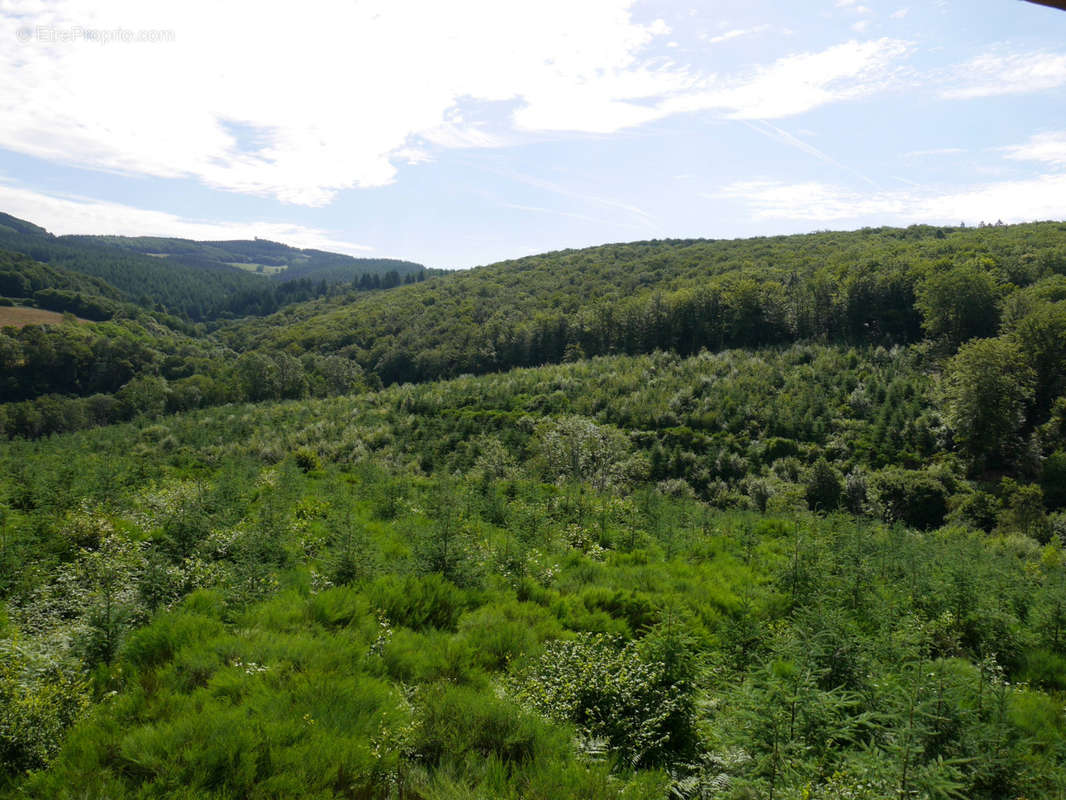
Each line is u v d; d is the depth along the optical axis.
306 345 104.19
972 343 39.31
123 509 11.64
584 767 3.99
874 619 7.33
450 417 50.38
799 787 3.54
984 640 7.29
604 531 12.72
